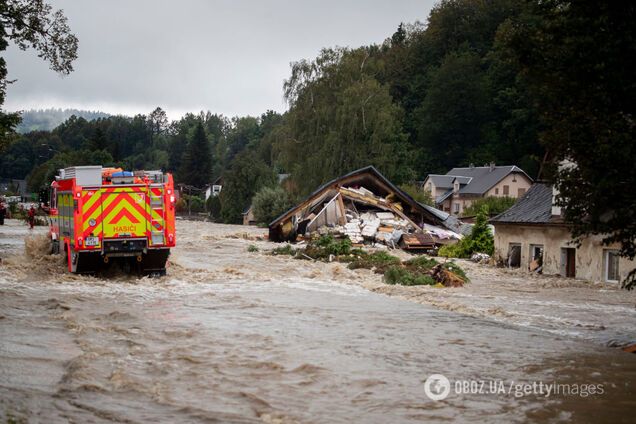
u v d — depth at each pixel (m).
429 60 122.06
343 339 12.87
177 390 9.05
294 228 51.75
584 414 8.60
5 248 33.47
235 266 29.14
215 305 16.83
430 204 73.19
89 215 20.81
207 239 54.66
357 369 10.56
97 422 7.63
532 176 94.12
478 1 120.62
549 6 14.30
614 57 12.93
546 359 11.75
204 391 9.07
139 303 16.77
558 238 31.48
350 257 34.19
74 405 8.20
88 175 20.80
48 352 10.87
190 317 14.79
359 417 8.26
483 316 16.88
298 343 12.33
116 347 11.46
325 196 52.56
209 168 168.50
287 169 80.81
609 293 24.05
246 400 8.76
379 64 82.38
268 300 18.08
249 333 13.10
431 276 25.19
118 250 21.08
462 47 115.00
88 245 20.80
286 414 8.25
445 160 107.44
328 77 79.88
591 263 29.25
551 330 15.05
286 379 9.84
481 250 41.69
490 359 11.63
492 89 102.75
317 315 15.73
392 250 47.22
